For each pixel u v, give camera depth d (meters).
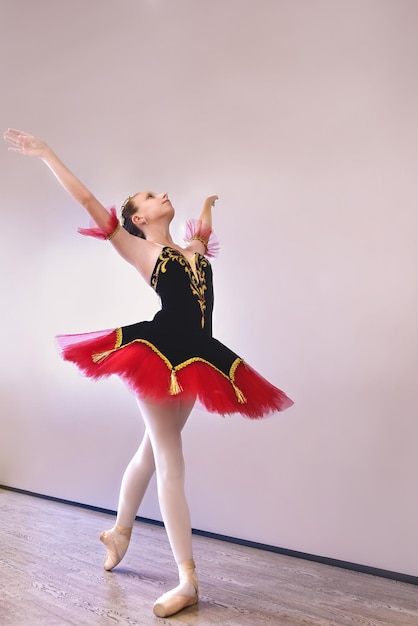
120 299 3.90
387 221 2.79
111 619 1.95
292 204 3.12
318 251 3.01
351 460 2.80
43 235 4.45
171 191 3.67
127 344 2.20
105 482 3.84
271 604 2.16
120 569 2.53
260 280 3.21
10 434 4.53
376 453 2.72
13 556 2.67
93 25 4.25
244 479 3.15
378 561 2.66
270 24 3.31
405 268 2.72
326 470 2.87
